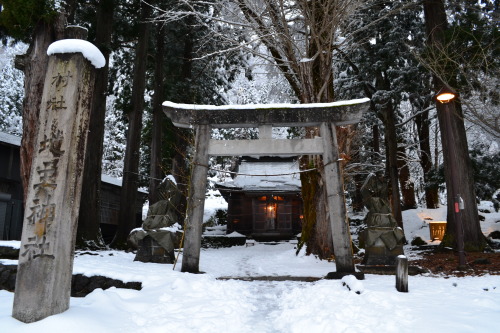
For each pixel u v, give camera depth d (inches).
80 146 193.6
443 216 851.4
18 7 323.6
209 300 235.8
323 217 511.5
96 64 205.8
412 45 752.3
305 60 487.2
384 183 390.0
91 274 284.8
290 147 342.6
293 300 250.4
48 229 177.8
